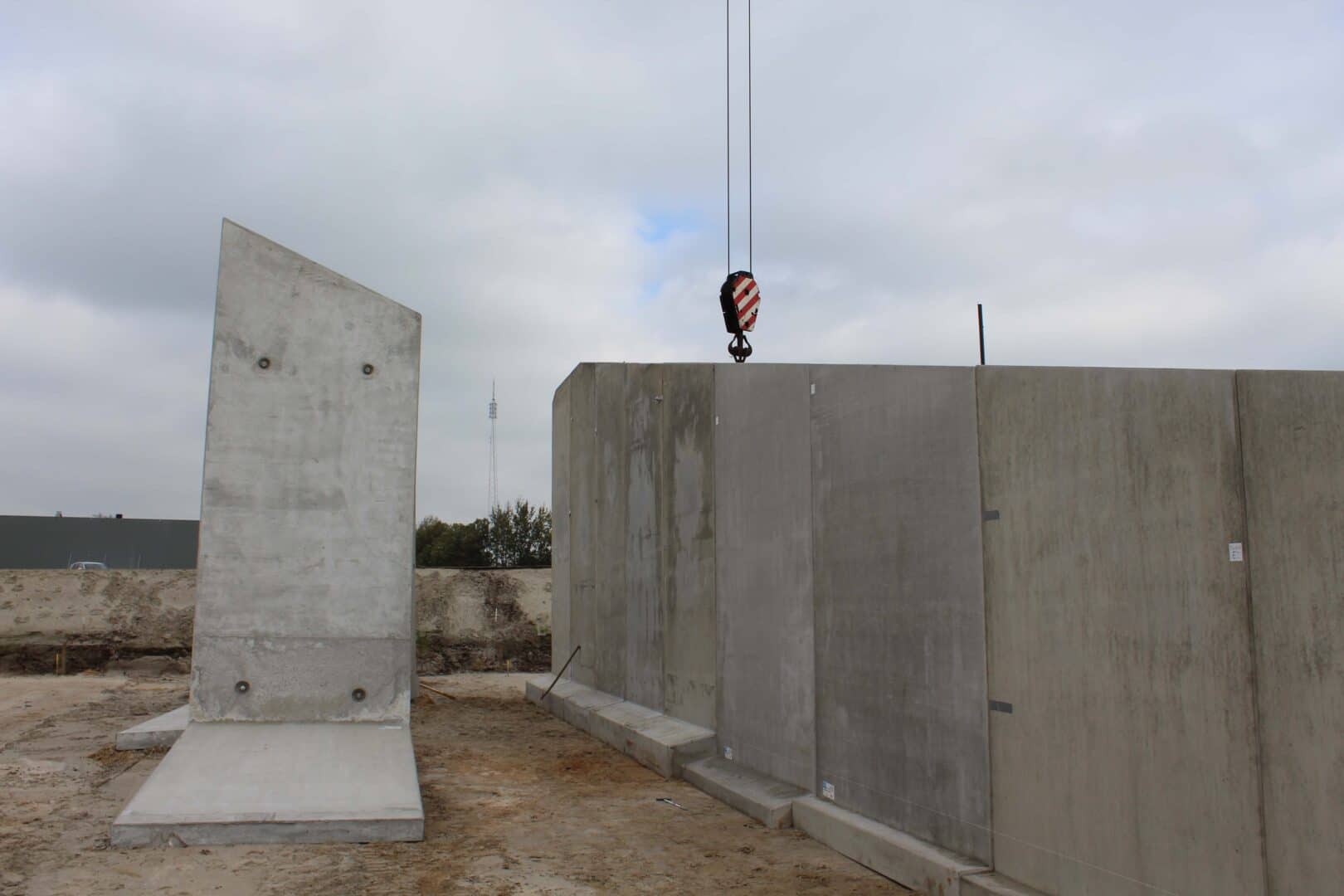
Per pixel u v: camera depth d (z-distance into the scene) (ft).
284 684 30.99
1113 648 16.16
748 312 36.81
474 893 19.57
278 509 31.55
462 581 72.64
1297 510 13.48
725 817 26.30
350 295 32.68
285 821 22.41
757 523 28.45
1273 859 13.57
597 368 45.03
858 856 22.07
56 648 60.64
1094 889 16.34
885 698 22.20
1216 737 14.43
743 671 29.30
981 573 19.29
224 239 32.12
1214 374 14.74
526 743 37.63
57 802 25.21
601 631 43.19
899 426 21.97
